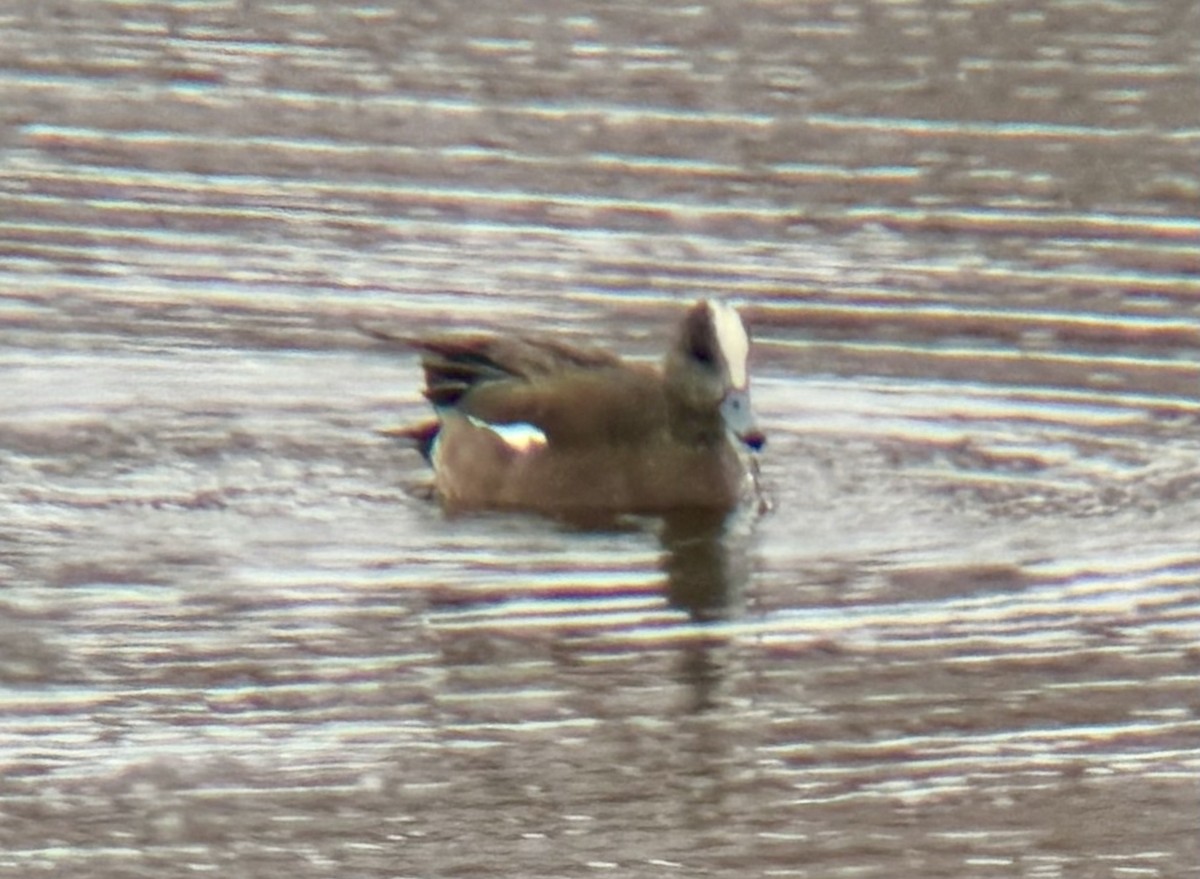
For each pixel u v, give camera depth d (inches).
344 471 1440.7
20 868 988.6
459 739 1096.2
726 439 1406.3
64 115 1952.5
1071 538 1334.9
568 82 1995.6
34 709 1123.3
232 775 1064.2
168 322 1633.9
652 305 1665.8
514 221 1787.6
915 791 1053.2
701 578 1279.5
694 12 2118.6
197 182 1846.7
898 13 2097.7
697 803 1039.6
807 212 1791.3
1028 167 1847.9
